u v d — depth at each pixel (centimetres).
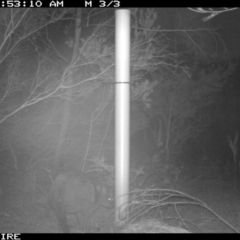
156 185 1249
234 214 980
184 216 927
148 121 1484
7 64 1301
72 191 752
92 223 779
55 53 1357
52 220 918
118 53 752
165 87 1512
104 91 1265
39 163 1384
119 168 752
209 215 958
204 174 1483
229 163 1625
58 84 1283
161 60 1341
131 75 1245
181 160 1703
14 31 1259
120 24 749
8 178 1256
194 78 1572
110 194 832
